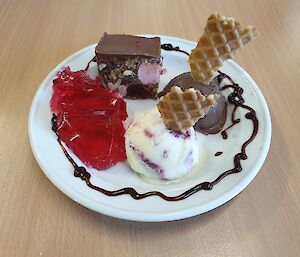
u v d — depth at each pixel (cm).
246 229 17
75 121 20
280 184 19
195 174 19
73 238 16
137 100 24
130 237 16
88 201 16
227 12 31
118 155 20
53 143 19
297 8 31
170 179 19
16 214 17
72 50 27
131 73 23
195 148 19
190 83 21
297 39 28
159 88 24
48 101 21
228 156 19
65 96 22
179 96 17
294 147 20
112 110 21
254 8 31
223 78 23
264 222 17
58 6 31
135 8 31
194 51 20
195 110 17
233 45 19
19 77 25
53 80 23
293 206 18
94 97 22
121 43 23
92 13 30
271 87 24
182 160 18
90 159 19
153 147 18
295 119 22
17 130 21
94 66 25
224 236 17
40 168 19
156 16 30
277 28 29
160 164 18
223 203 17
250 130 20
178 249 16
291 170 19
